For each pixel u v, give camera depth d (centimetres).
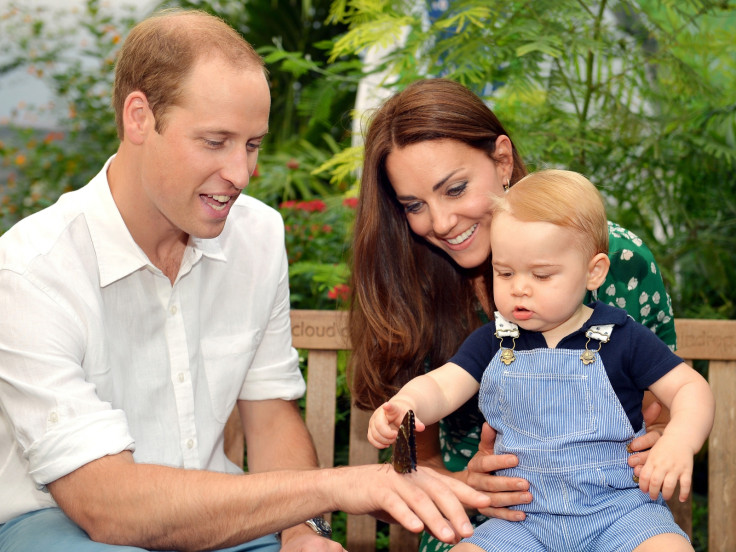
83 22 670
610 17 352
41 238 180
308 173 484
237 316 211
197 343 202
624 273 201
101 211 186
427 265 219
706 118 328
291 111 638
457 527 147
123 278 189
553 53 270
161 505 158
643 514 166
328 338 238
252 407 222
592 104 331
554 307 168
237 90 167
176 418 199
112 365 189
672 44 313
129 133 174
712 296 381
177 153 169
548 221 167
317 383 239
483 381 181
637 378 172
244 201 217
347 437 318
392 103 201
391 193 214
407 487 151
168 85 167
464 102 195
